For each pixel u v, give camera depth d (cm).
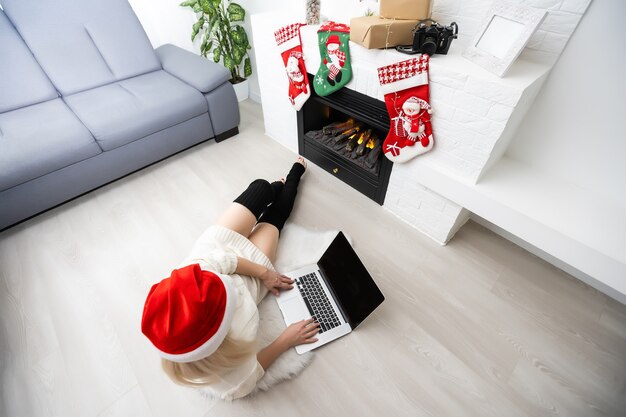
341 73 146
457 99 115
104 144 174
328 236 160
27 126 165
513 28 101
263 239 138
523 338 123
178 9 251
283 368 113
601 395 109
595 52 104
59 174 167
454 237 164
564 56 111
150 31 250
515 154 142
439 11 132
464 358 118
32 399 109
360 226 169
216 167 210
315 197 187
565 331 126
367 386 111
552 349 120
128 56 211
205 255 100
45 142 158
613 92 106
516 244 160
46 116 173
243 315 87
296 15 181
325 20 168
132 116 180
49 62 188
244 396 109
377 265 150
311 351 119
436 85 118
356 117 159
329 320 124
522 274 147
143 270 149
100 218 175
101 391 111
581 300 136
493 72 106
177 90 199
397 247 158
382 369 115
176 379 73
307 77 169
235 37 245
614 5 95
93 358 119
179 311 64
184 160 217
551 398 108
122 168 191
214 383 79
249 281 113
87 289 141
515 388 110
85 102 186
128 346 122
